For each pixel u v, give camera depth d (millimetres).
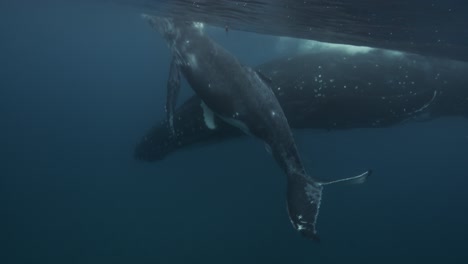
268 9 9797
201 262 24172
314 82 10234
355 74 10438
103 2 22266
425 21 8164
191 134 11133
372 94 10516
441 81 11078
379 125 11227
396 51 10859
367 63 10602
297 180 6867
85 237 28812
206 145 11539
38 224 31281
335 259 25875
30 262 26188
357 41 10500
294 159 7012
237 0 9438
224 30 15320
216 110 7434
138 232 28391
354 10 8203
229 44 21938
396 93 10695
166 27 8688
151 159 12898
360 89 10422
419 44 9984
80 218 31750
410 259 29703
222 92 7156
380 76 10570
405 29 8945
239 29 15023
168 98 7898
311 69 10352
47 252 27297
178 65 7891
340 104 10445
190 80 7586
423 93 10961
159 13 14531
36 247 27984
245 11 10414
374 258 27672
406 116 11203
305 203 6492
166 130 11648
